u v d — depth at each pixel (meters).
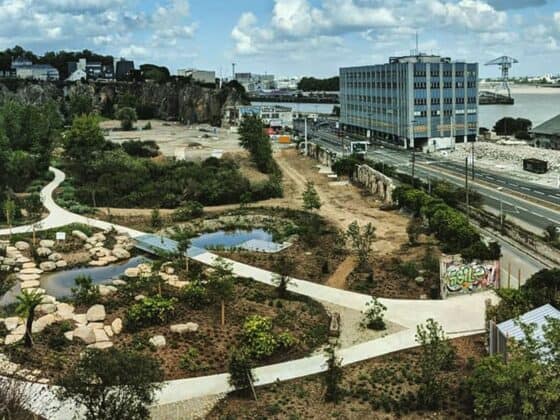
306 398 40.53
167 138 194.12
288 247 78.19
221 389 42.03
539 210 95.38
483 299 58.34
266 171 135.75
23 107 152.75
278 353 47.41
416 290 61.19
